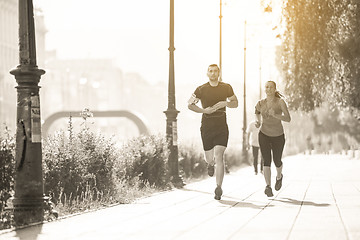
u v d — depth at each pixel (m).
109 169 16.27
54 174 14.20
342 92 20.02
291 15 18.17
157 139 21.48
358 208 12.75
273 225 10.15
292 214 11.73
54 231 9.99
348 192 17.17
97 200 14.54
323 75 19.05
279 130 15.44
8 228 10.62
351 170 33.03
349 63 18.73
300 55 18.48
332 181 22.67
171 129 22.39
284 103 15.28
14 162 11.62
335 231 9.34
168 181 21.14
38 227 10.52
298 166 39.88
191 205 13.97
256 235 9.06
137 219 11.41
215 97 14.80
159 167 20.66
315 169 34.62
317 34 18.03
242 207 13.26
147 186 18.97
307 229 9.60
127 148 20.11
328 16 17.88
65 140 15.20
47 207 11.73
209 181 24.61
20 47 11.68
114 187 16.25
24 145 11.62
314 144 85.25
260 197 15.88
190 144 29.42
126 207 13.82
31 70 11.61
